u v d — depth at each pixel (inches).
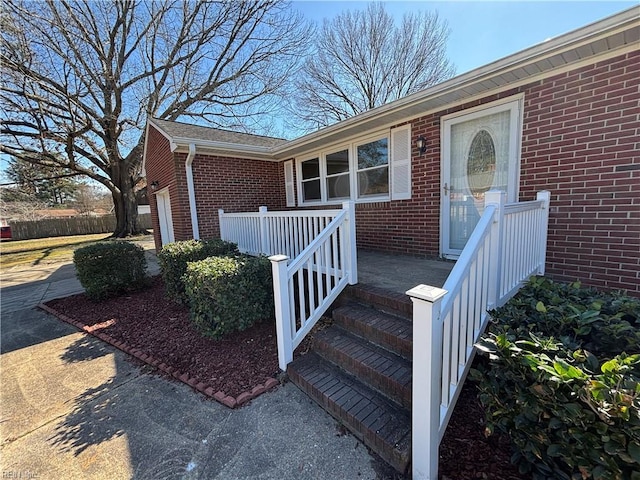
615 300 85.3
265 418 89.1
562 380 51.2
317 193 278.4
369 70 609.9
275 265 105.6
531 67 130.9
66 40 450.3
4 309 215.3
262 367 115.3
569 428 51.4
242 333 144.3
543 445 57.1
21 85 435.5
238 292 133.8
